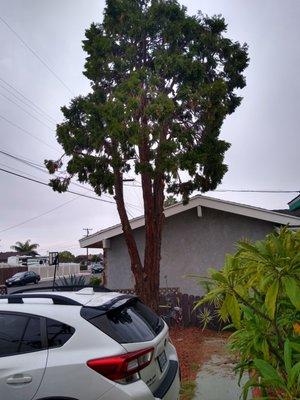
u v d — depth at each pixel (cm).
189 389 660
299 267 310
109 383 378
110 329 409
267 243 333
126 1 1255
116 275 1609
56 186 1268
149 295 1173
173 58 1198
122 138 1088
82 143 1209
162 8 1231
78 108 1234
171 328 1170
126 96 1117
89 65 1247
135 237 1608
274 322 355
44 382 389
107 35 1273
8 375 399
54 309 430
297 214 1623
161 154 1124
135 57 1253
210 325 1138
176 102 1201
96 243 1691
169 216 1590
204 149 1174
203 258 1555
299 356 335
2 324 434
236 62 1322
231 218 1562
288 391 304
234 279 347
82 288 549
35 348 411
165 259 1579
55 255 1570
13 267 5616
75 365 388
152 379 415
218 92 1192
